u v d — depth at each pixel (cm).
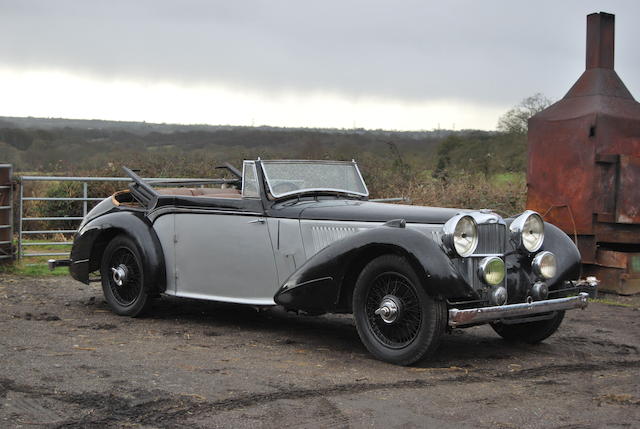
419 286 477
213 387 420
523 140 2009
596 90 960
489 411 391
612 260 935
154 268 633
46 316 644
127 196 727
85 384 420
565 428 365
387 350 500
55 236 1355
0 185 942
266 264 585
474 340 600
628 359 539
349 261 512
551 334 575
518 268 533
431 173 1547
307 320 664
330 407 389
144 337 566
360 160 1584
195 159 1593
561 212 973
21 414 364
